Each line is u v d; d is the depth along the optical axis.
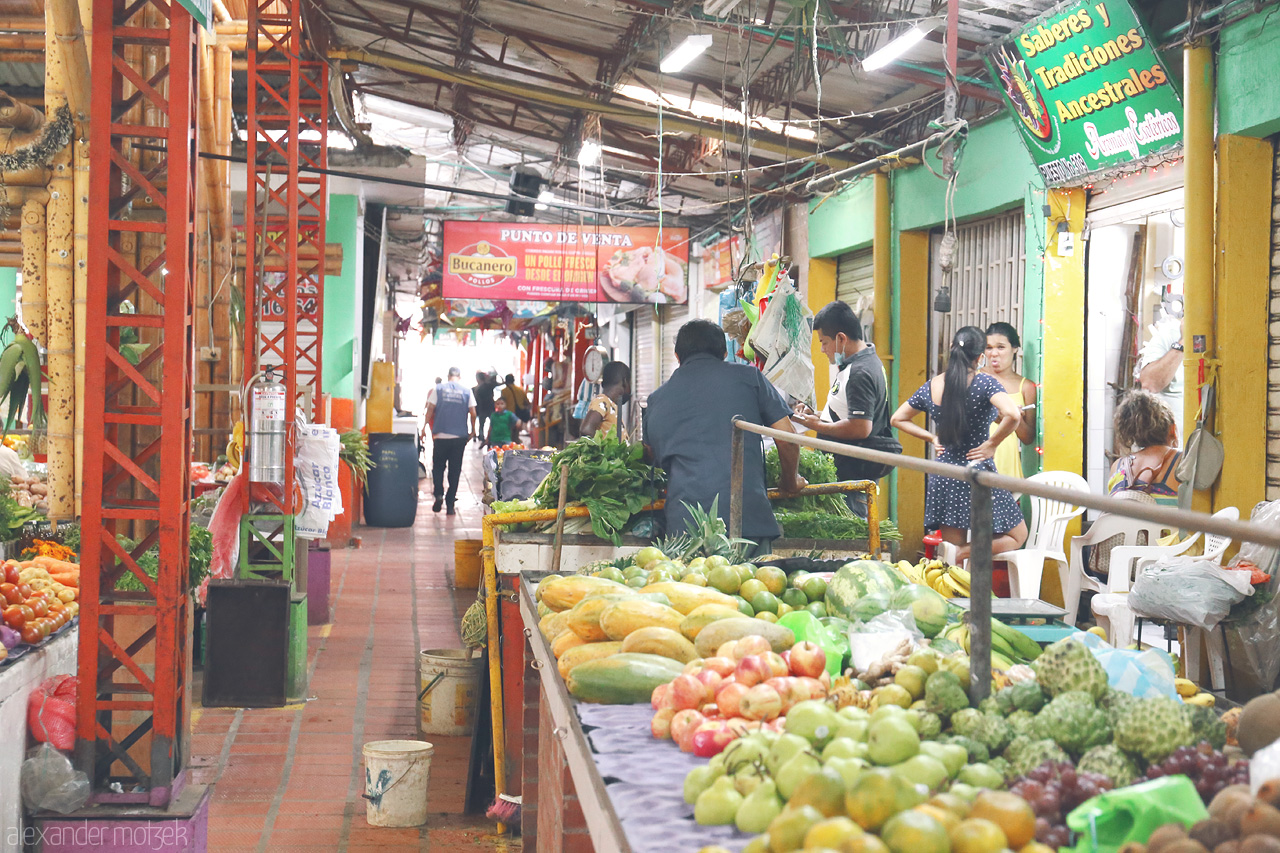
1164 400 6.37
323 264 9.88
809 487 4.84
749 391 4.62
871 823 1.52
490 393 24.73
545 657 2.98
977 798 1.53
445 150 16.27
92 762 3.68
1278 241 5.66
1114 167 6.70
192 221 3.86
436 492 16.17
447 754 5.40
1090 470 7.39
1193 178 5.77
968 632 2.71
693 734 2.07
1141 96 6.27
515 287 13.50
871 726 1.84
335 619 8.61
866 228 9.93
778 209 12.09
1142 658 2.39
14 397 6.61
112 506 3.79
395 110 14.49
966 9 6.66
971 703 2.12
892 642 2.59
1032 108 7.16
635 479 4.69
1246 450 5.70
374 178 9.07
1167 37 6.00
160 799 3.69
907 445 9.46
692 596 2.88
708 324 4.89
